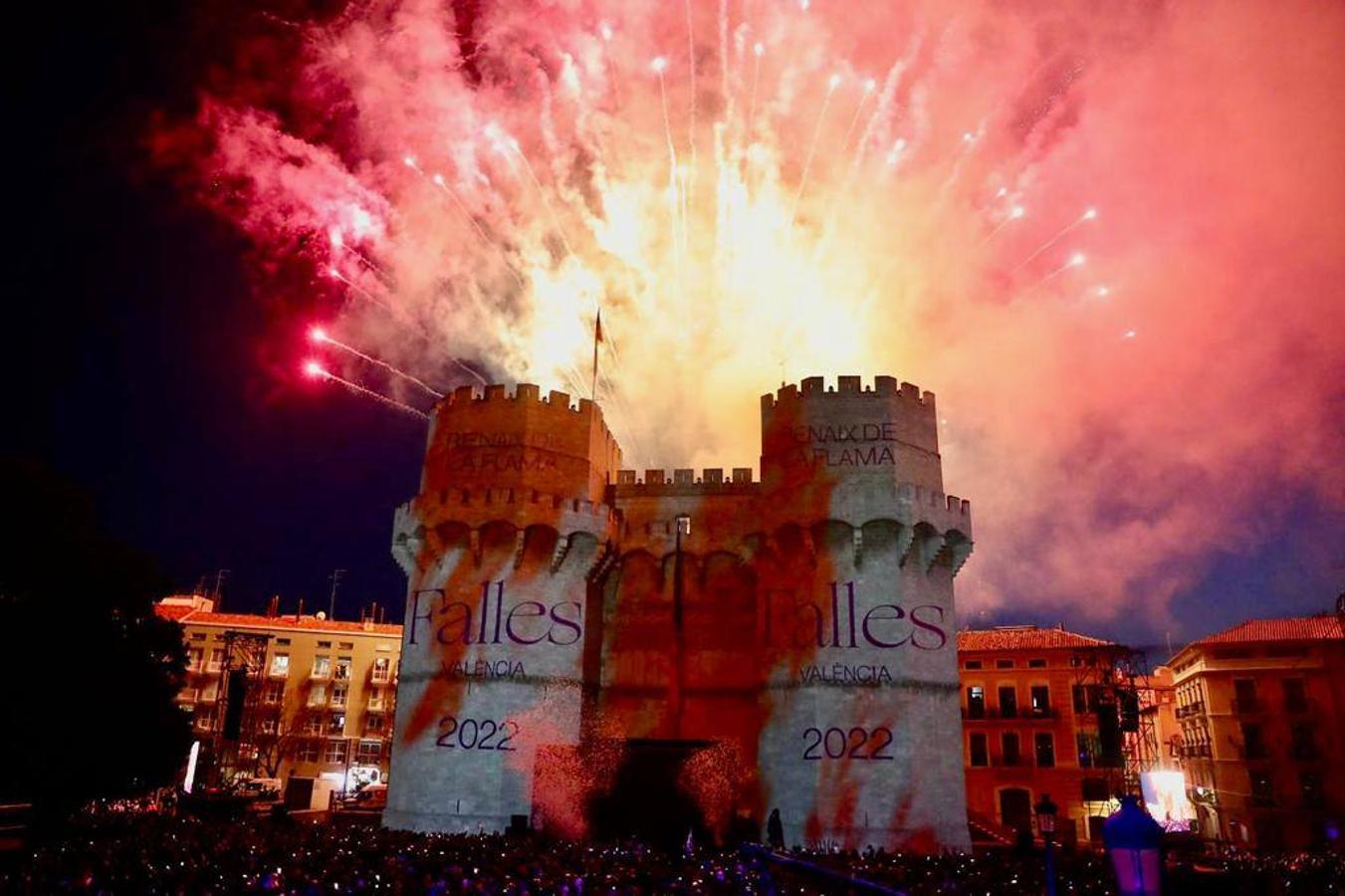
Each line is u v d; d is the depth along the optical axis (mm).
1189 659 91062
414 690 47500
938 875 28578
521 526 47812
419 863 27828
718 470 53031
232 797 57656
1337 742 77375
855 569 46094
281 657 102375
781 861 28047
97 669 37750
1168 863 34719
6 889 22391
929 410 49719
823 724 44250
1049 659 80312
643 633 51250
